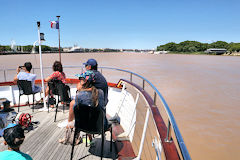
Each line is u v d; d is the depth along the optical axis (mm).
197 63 109438
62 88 3859
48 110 4520
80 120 2252
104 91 2844
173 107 22172
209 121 18203
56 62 4148
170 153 1327
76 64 73938
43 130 3549
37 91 4641
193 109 21625
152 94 25297
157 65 87750
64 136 3188
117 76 46062
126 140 3127
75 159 2617
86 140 2916
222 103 24594
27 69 4410
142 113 13938
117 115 4035
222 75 55938
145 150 8492
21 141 1680
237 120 18719
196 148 13297
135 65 83438
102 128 2258
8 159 1620
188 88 33625
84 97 2189
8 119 3445
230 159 11945
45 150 2834
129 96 3717
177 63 106938
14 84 5234
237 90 33656
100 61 108375
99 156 2693
